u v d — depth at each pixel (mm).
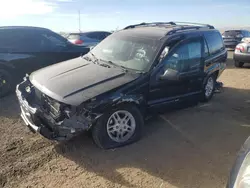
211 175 3471
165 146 4168
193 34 5402
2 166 3527
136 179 3344
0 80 6402
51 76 4289
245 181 2092
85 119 3637
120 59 4746
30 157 3754
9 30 6660
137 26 6039
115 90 3873
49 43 7250
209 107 6066
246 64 12453
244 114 5684
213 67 6102
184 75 5023
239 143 4359
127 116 4109
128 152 3955
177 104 5086
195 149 4117
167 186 3236
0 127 4691
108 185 3219
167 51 4664
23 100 4094
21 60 6719
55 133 3684
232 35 19875
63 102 3600
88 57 5207
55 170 3482
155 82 4414
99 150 3965
